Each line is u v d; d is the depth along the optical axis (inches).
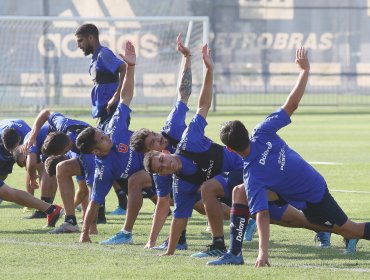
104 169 976.3
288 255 904.9
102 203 1066.7
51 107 3513.8
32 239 1005.2
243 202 843.4
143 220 1182.3
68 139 1063.6
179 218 896.3
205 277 773.9
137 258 876.6
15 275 786.8
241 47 3860.7
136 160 988.6
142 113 3383.4
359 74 3917.3
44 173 1183.6
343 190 1429.6
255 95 4104.3
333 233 985.5
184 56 985.5
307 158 1931.6
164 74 3646.7
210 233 1072.2
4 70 3467.0
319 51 3905.0
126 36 3673.7
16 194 1089.4
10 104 3476.9
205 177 900.0
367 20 3900.1
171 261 858.8
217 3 3838.6
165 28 3666.3
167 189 940.6
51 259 869.2
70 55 3521.2
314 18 3885.3
